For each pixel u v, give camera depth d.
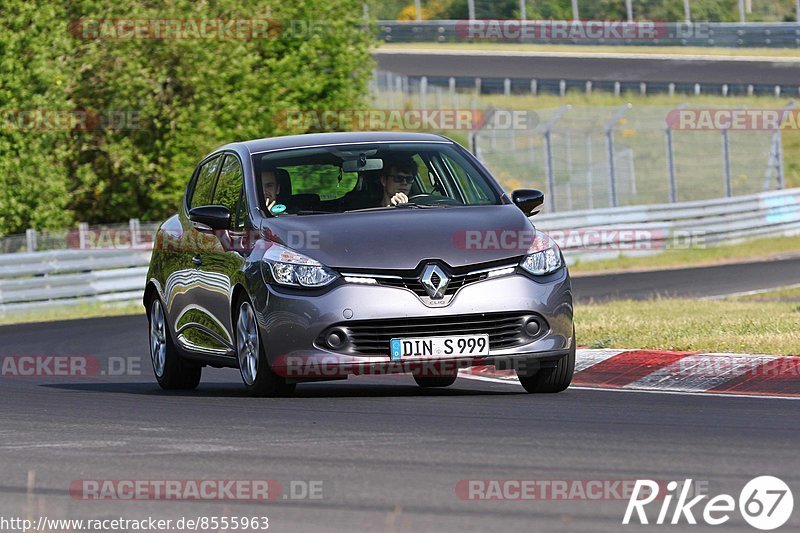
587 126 149.38
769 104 159.25
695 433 22.53
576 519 15.85
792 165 143.25
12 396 32.75
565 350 28.94
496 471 18.95
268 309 28.38
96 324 62.22
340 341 27.80
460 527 15.52
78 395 32.75
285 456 20.78
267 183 30.86
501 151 136.88
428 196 30.89
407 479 18.50
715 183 134.62
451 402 27.92
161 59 92.75
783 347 34.28
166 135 93.06
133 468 20.08
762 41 188.75
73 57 91.94
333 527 15.73
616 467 19.14
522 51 190.25
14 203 85.81
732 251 103.06
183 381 34.75
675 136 145.25
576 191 129.75
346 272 28.05
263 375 28.83
